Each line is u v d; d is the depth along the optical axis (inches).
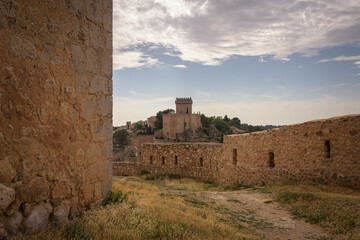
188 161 995.9
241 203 437.7
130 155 3213.6
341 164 478.6
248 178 693.9
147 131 5280.5
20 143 149.6
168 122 4800.7
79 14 200.7
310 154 530.9
